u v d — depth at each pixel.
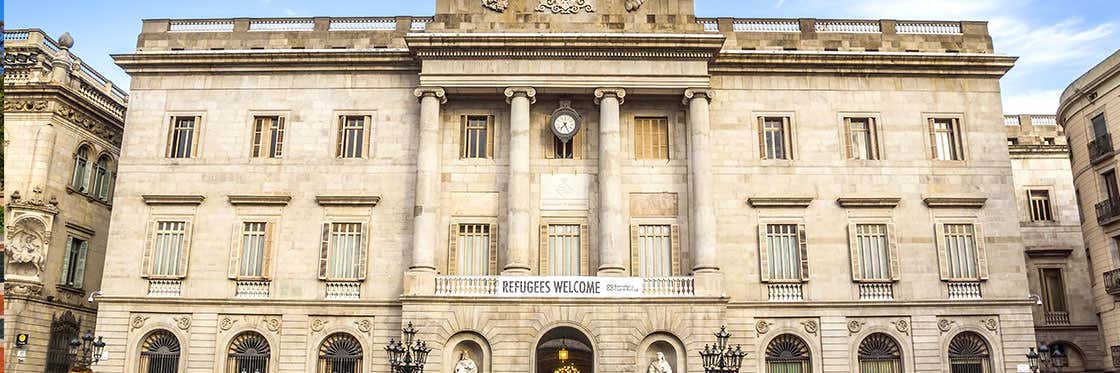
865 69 40.00
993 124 39.91
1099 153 44.66
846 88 40.19
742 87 40.03
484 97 39.34
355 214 38.47
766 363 37.22
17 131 41.34
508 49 38.28
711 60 39.03
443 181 38.81
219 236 38.34
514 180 37.53
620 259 36.78
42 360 40.41
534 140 39.31
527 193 37.59
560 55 38.41
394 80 40.16
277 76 40.28
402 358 35.00
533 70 38.44
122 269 38.03
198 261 38.06
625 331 35.28
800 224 38.44
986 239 38.41
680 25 39.22
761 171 39.09
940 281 37.78
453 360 35.50
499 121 39.62
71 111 43.09
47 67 43.31
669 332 35.38
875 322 37.44
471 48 38.19
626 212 38.41
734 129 39.53
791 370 37.28
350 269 38.06
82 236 43.97
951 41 41.00
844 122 39.94
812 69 40.03
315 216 38.50
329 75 40.31
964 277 37.94
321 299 37.41
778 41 40.66
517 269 36.38
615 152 37.88
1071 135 48.47
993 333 37.25
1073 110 47.78
